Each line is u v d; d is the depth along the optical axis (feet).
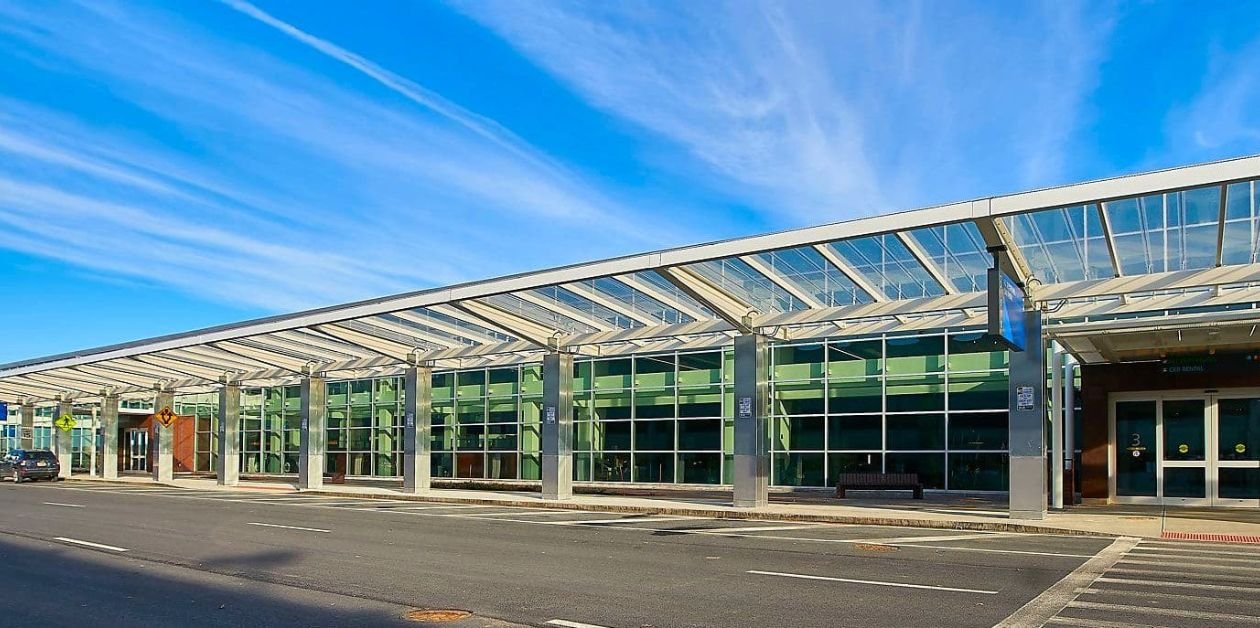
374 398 132.26
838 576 37.96
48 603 32.86
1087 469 79.00
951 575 38.09
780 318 74.54
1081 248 57.62
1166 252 56.24
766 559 43.65
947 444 87.20
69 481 138.82
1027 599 32.24
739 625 28.17
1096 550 47.14
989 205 50.19
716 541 52.19
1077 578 37.09
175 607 31.89
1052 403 73.31
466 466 120.88
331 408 138.51
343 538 53.98
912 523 62.69
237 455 121.70
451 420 123.34
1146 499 76.59
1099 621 28.43
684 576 38.19
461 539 53.52
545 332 87.76
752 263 62.95
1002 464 84.12
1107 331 65.26
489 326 82.69
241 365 115.34
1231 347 73.00
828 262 61.77
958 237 57.52
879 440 91.04
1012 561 42.57
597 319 83.30
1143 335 67.92
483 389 120.26
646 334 83.20
